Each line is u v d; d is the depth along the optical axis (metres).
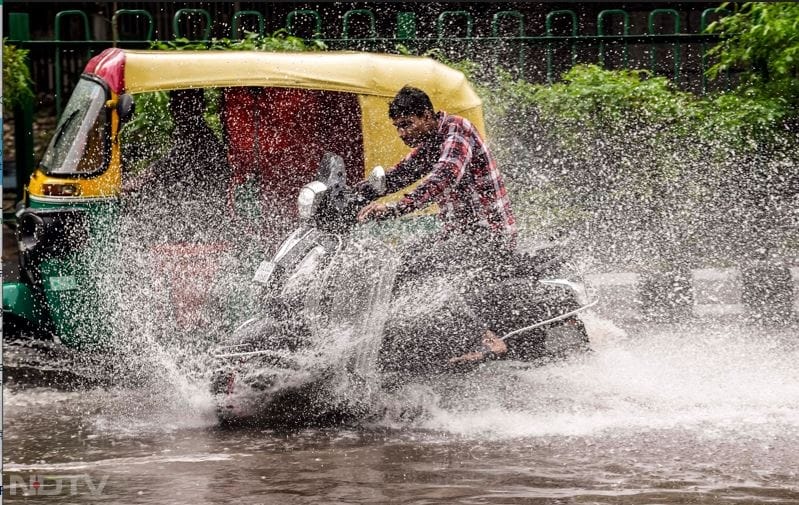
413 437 12.08
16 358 16.91
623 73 22.41
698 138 22.09
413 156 13.85
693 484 10.13
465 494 9.84
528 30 26.39
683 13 27.53
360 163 17.27
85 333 15.71
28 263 15.86
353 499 9.69
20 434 12.48
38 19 29.64
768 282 19.86
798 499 9.66
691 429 12.23
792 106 22.27
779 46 22.16
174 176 16.42
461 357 13.07
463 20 25.34
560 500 9.64
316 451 11.50
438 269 13.31
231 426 12.78
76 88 17.23
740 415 12.86
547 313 13.34
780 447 11.45
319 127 17.14
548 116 22.17
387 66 17.31
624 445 11.59
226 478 10.45
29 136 23.78
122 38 29.22
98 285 15.71
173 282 15.55
